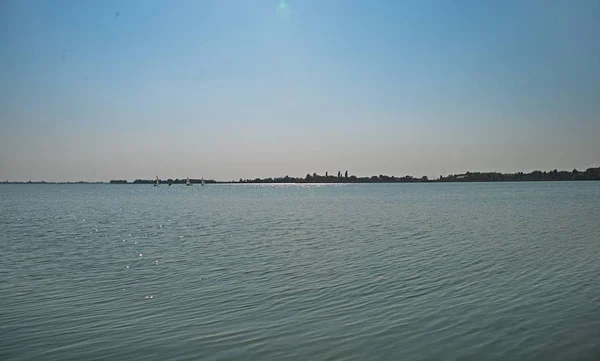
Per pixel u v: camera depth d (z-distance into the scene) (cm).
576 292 1661
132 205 8050
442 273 1997
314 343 1196
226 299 1611
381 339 1221
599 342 1189
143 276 1998
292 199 10325
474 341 1204
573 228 3706
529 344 1182
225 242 3052
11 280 1931
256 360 1098
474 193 12850
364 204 7769
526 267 2116
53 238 3356
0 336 1258
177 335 1257
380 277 1927
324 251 2620
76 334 1270
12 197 12075
